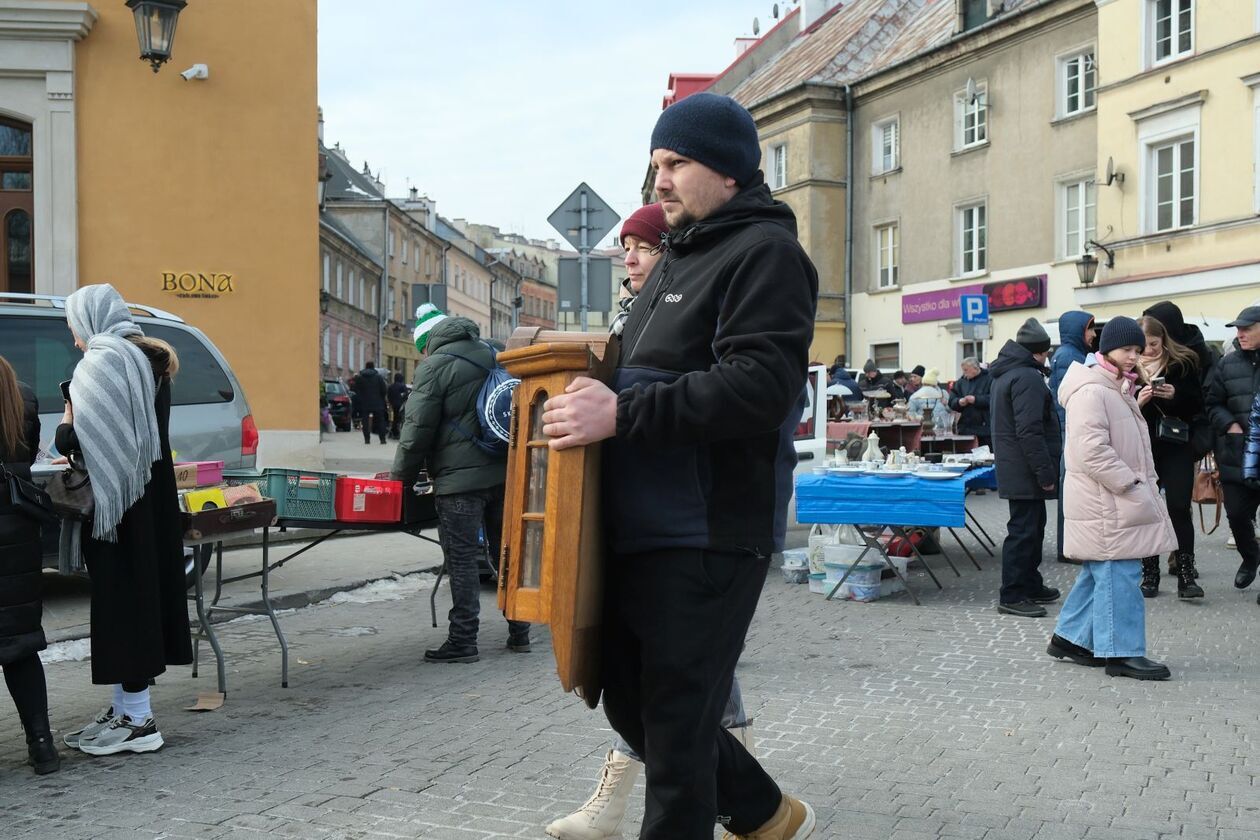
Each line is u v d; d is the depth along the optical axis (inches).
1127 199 1012.5
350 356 2389.3
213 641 235.6
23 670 187.9
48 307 341.1
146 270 576.4
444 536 272.5
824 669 258.2
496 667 264.7
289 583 364.5
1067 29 1112.2
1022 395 319.3
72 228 567.8
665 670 102.6
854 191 1414.9
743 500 103.6
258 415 584.4
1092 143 1089.4
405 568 400.2
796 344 99.0
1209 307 933.2
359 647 287.7
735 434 98.1
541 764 189.9
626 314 134.9
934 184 1288.1
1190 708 224.4
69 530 193.0
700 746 103.2
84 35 566.3
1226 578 376.8
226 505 227.6
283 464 585.3
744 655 273.4
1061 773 184.1
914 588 375.2
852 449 466.9
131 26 572.7
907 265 1328.7
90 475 186.4
